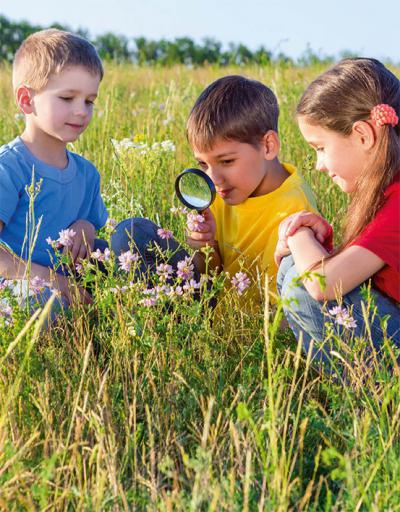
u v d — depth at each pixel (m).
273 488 1.88
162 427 2.37
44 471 1.87
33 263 3.27
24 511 1.97
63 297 3.14
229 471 2.08
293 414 2.32
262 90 3.21
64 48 3.29
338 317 2.52
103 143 5.53
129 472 2.19
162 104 6.56
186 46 28.55
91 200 3.74
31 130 3.42
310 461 2.20
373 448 2.12
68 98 3.31
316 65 9.24
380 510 1.86
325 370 2.70
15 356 2.52
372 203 2.64
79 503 1.89
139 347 2.71
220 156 3.16
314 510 1.90
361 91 2.66
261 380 2.52
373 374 2.54
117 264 3.21
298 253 2.70
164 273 2.93
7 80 9.97
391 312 2.67
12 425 2.24
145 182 4.38
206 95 3.18
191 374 2.62
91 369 2.65
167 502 1.84
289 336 2.91
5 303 2.82
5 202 3.28
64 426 2.35
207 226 3.26
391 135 2.65
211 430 2.20
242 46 12.89
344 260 2.61
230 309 3.00
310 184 4.68
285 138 5.32
